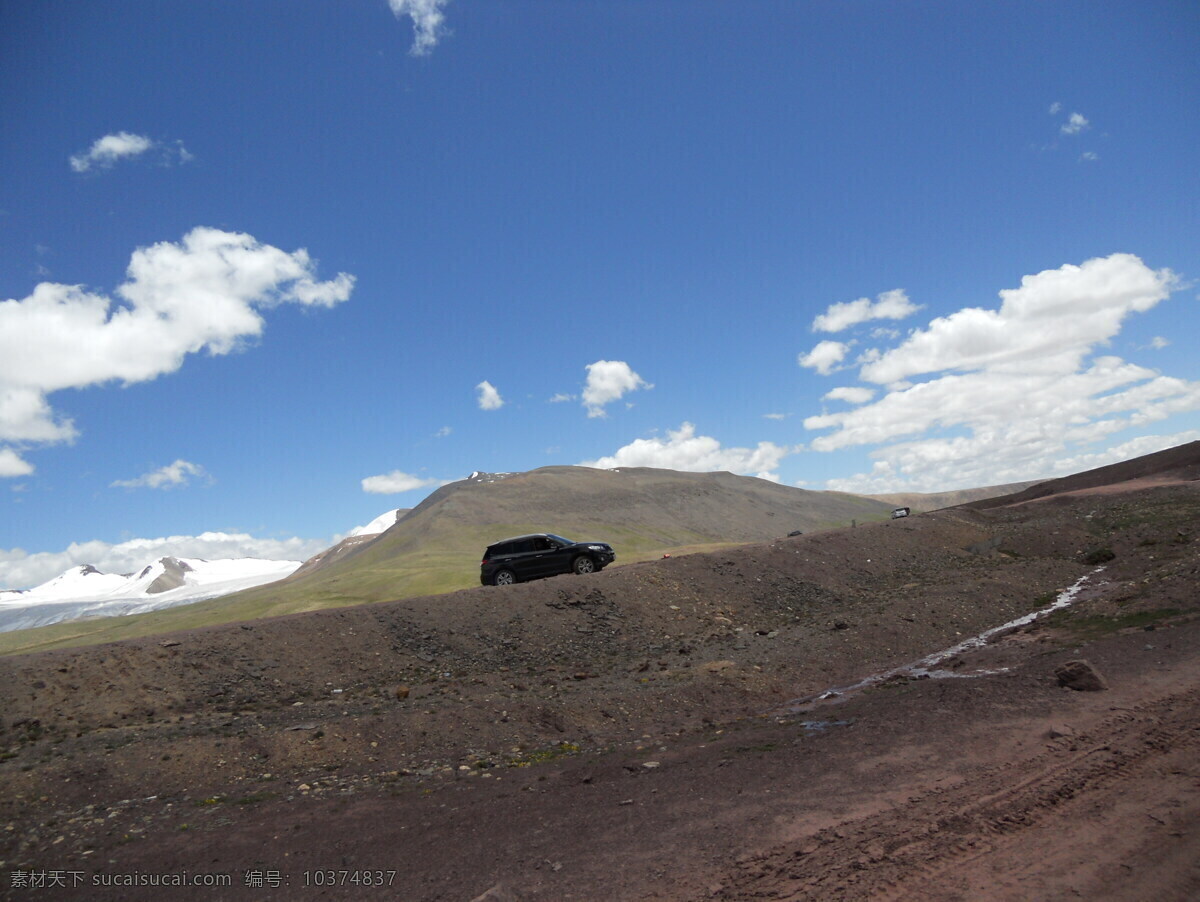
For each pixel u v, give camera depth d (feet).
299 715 48.42
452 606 70.90
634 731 45.19
